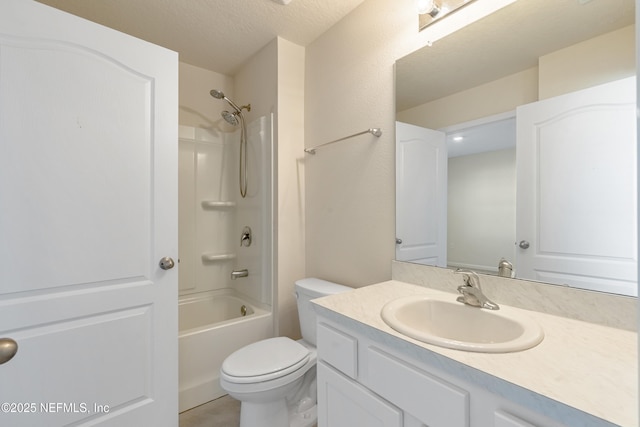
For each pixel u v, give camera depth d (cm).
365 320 88
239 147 238
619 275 82
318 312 104
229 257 244
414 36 135
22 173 102
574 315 88
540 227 98
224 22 178
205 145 241
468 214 116
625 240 81
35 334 104
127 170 125
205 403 170
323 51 187
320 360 105
